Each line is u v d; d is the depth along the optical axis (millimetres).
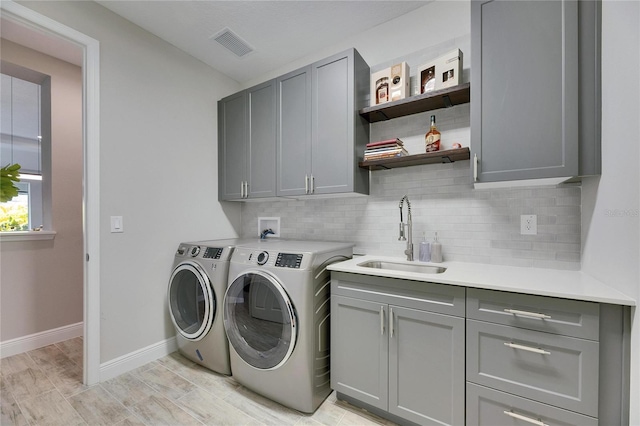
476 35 1532
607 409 1094
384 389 1563
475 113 1528
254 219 3023
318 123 2164
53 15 1776
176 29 2262
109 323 2012
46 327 2521
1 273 2299
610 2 1198
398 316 1523
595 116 1301
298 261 1696
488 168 1497
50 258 2557
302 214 2680
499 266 1774
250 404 1744
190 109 2596
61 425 1543
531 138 1399
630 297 1062
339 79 2066
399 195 2172
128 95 2145
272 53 2586
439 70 1828
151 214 2281
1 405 1707
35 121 4609
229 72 2900
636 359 1024
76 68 2752
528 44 1407
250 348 1829
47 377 2002
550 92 1361
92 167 1936
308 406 1640
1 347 2277
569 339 1141
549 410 1174
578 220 1596
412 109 2000
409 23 2123
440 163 2016
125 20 2137
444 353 1397
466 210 1925
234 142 2701
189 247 2328
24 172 6242
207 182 2742
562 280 1361
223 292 2012
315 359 1682
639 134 1000
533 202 1721
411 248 1979
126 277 2113
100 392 1839
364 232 2328
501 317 1270
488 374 1299
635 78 1024
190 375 2053
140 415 1632
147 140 2266
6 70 2461
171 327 2412
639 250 1005
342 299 1710
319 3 2010
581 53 1317
